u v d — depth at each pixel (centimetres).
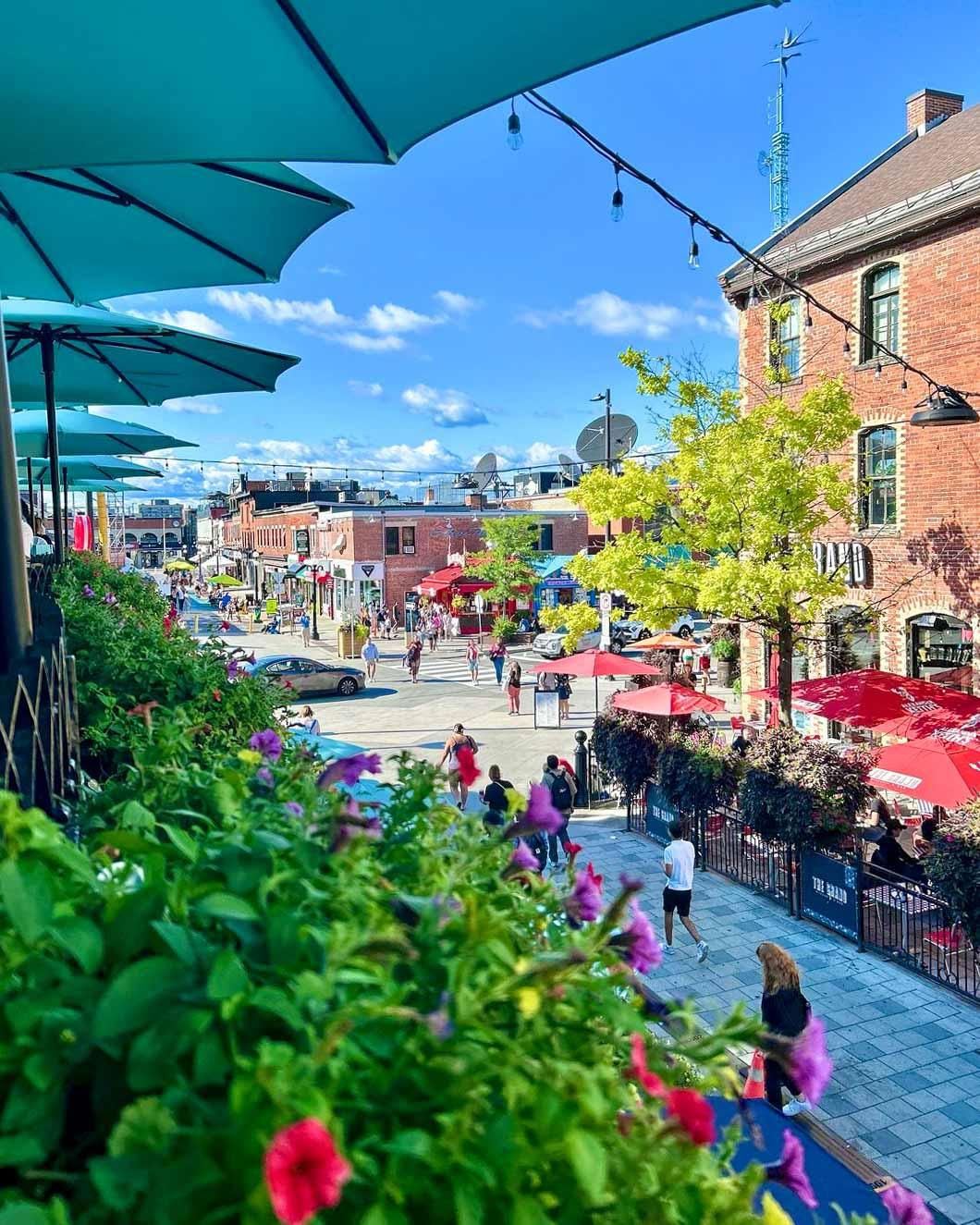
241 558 7625
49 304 620
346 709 2730
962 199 1559
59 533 959
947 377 1644
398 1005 122
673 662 2670
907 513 1742
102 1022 109
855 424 1516
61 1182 114
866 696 1393
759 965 1055
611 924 141
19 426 1000
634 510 1617
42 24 215
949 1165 702
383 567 4869
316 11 204
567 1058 128
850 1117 766
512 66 224
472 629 4719
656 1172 118
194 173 383
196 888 134
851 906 1108
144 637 499
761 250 2070
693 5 197
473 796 1492
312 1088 100
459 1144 105
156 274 491
